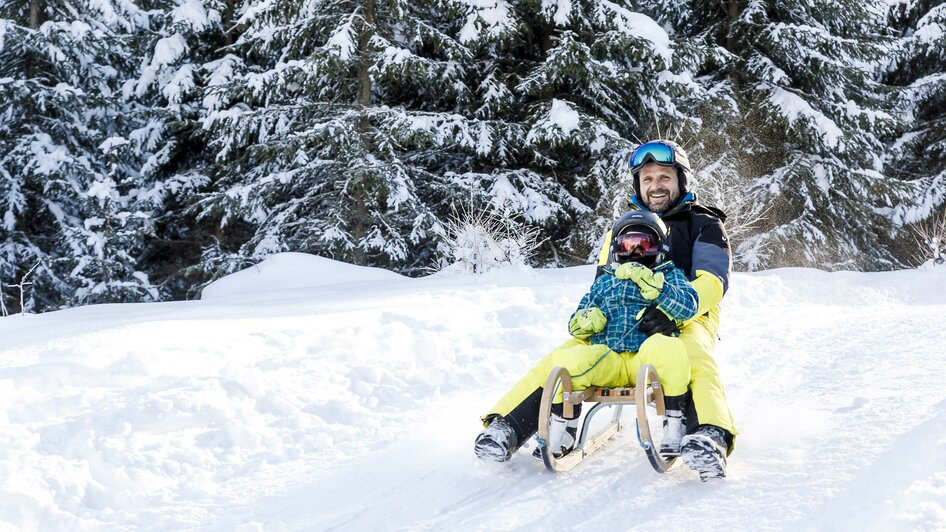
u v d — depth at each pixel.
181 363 5.18
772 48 17.44
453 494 3.50
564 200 16.11
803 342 6.02
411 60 14.73
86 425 4.05
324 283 11.40
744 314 7.46
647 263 3.84
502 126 15.80
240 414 4.47
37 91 17.75
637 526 3.04
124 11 19.17
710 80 17.95
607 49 15.36
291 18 15.70
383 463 3.95
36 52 17.78
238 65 17.55
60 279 17.84
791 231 16.94
